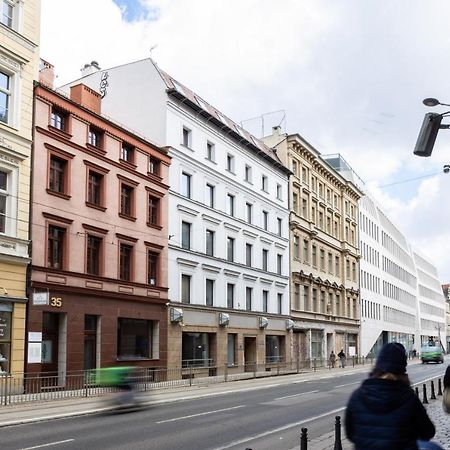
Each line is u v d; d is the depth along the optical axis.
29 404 20.11
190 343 36.09
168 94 35.38
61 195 26.70
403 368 4.80
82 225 27.86
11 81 24.73
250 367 41.47
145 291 31.86
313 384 31.70
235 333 40.62
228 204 41.66
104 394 21.00
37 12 26.19
